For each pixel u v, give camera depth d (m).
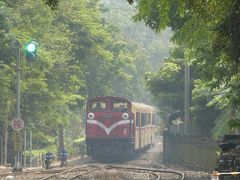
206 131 73.94
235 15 21.52
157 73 88.00
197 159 67.31
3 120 66.50
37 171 56.44
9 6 70.94
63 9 89.50
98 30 97.69
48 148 91.81
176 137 78.56
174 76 84.25
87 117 81.38
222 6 21.05
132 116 80.62
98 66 108.38
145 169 59.62
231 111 45.41
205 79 38.03
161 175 53.97
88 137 80.94
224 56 24.42
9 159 74.56
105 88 113.06
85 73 101.50
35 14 72.88
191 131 84.19
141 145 88.69
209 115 70.06
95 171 55.75
